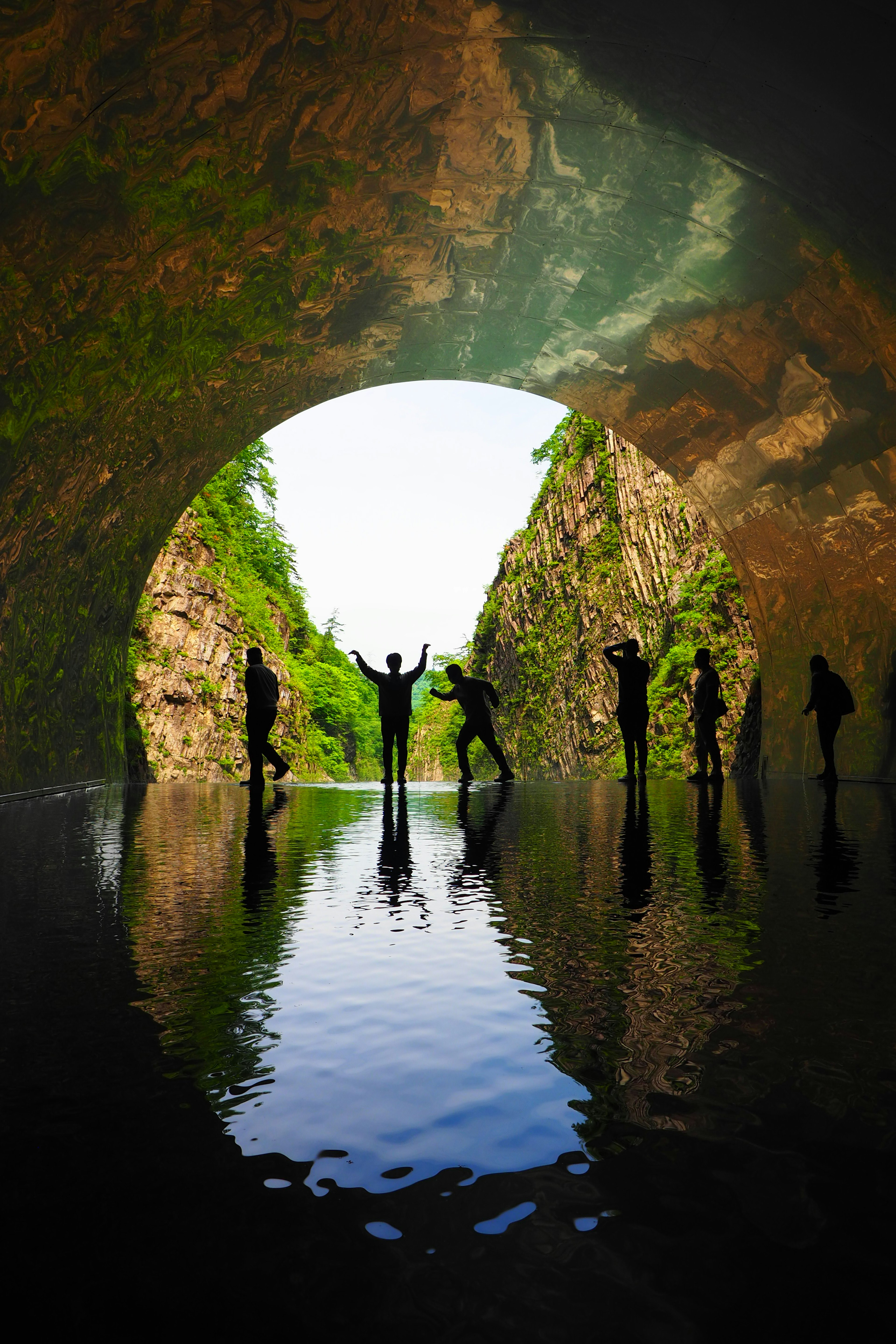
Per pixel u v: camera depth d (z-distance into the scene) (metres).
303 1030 2.08
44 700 12.77
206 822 8.35
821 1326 0.99
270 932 3.21
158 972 2.65
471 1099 1.65
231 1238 1.18
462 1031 2.06
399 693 13.80
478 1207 1.25
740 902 3.72
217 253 9.91
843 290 11.13
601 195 11.02
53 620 13.04
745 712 22.69
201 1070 1.82
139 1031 2.08
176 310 10.45
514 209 11.30
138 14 6.35
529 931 3.19
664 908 3.62
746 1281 1.07
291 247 10.73
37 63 6.05
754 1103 1.62
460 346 16.19
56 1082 1.76
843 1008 2.21
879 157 8.84
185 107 7.53
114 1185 1.33
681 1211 1.24
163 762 26.16
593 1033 2.03
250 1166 1.39
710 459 17.42
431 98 8.89
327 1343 0.96
